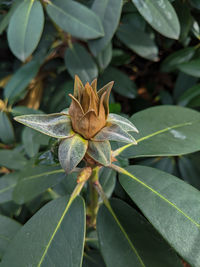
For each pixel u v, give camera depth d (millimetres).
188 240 114
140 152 147
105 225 137
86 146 111
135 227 136
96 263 183
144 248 130
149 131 153
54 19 195
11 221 184
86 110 108
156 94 292
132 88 249
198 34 231
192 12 228
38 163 150
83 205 134
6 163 220
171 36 189
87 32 192
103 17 196
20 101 260
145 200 125
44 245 126
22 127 243
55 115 112
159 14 189
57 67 267
